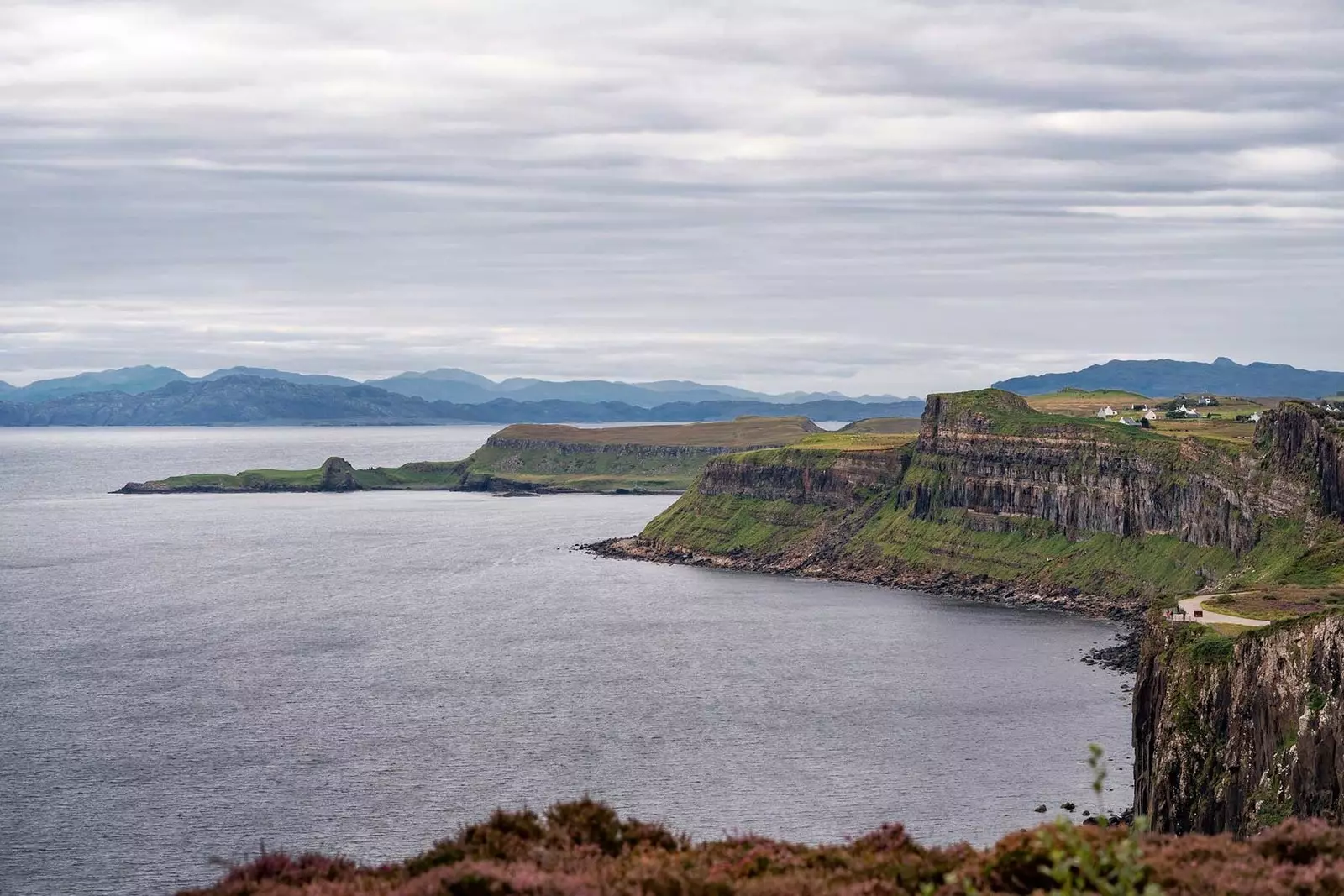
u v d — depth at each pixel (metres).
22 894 109.56
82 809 131.75
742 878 48.03
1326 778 102.62
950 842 123.00
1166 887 45.94
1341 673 105.56
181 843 121.44
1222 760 121.94
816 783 141.88
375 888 46.66
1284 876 47.25
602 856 51.34
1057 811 133.62
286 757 150.50
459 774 143.75
